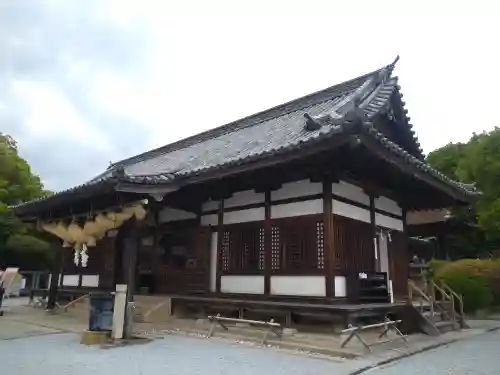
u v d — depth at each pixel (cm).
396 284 1212
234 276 1093
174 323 1075
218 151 1425
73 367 616
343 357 710
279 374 587
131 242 1035
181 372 594
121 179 938
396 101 1245
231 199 1155
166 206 1184
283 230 1009
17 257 2712
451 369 661
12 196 2936
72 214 1284
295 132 1165
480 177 2402
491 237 2272
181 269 1255
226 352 744
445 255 2180
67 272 1661
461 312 1238
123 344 812
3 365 629
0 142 3247
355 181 1025
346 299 926
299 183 1003
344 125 723
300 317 955
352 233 1012
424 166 978
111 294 880
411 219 1806
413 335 994
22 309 1546
